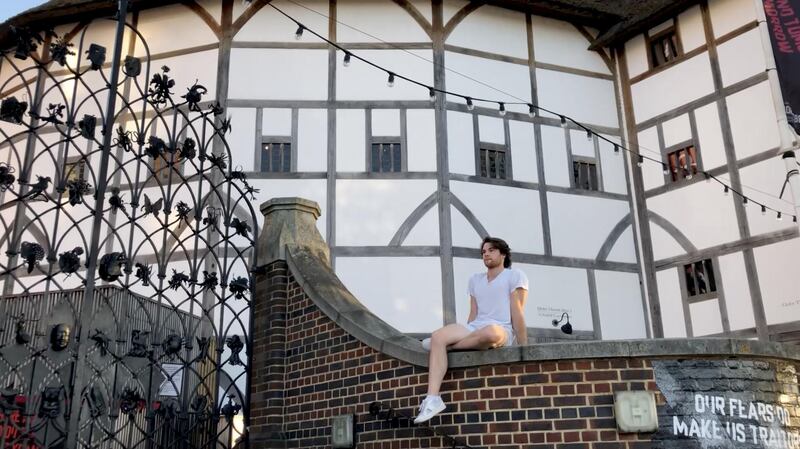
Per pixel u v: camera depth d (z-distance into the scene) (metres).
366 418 4.19
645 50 13.70
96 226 3.83
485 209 11.69
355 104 11.80
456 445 3.68
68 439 3.54
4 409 3.46
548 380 3.59
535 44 13.24
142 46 12.46
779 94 7.94
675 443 3.46
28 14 12.35
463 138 11.96
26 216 11.83
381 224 11.19
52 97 12.65
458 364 3.77
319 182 11.33
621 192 13.12
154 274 10.79
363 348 4.33
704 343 3.61
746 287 11.55
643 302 12.50
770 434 3.65
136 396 3.96
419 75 12.09
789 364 3.90
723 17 12.67
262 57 11.92
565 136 12.93
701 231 12.27
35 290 11.18
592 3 13.72
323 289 4.76
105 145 3.95
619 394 3.50
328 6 12.27
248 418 4.72
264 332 4.97
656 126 13.27
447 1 12.65
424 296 10.86
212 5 12.30
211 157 4.62
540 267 11.77
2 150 12.55
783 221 11.30
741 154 12.03
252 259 5.07
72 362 3.73
